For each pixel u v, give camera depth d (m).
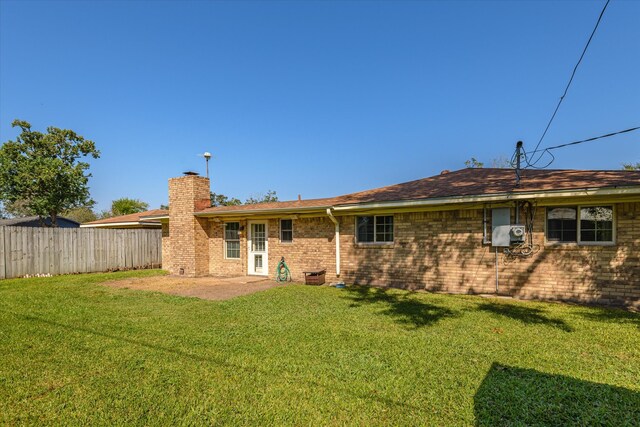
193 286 10.80
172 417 3.21
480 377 3.97
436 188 10.18
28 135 22.42
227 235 13.87
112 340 5.27
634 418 3.16
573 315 6.75
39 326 6.03
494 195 8.23
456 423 3.10
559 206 8.20
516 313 6.92
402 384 3.81
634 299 7.37
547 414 3.23
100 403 3.46
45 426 3.09
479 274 9.02
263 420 3.16
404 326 6.04
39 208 22.30
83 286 10.77
